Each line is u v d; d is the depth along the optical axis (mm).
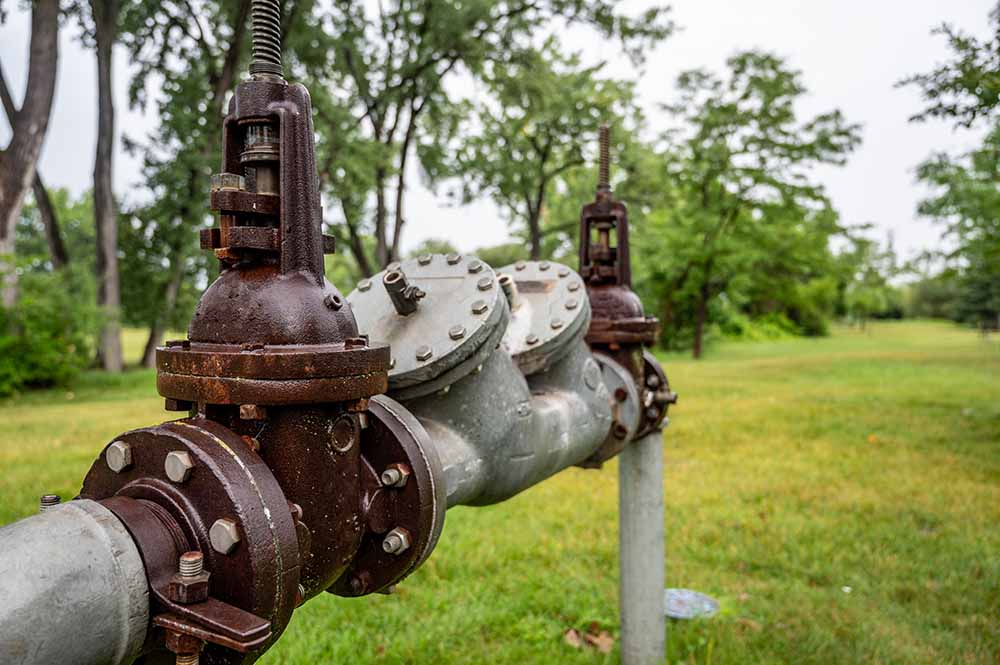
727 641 3035
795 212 21078
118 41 17047
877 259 44625
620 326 2396
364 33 16875
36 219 37812
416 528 1263
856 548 4129
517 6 16422
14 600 749
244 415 984
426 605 3395
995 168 9109
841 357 20062
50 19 14180
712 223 21875
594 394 2152
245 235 1041
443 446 1517
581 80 19234
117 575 838
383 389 1133
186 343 1092
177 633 859
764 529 4465
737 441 7309
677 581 3715
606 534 4406
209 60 16734
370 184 15570
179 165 16172
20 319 13922
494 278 1537
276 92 1075
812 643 3004
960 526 4492
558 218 25578
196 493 936
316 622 3211
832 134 19891
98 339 18531
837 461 6301
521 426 1686
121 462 989
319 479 1085
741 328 33469
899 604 3436
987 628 3131
